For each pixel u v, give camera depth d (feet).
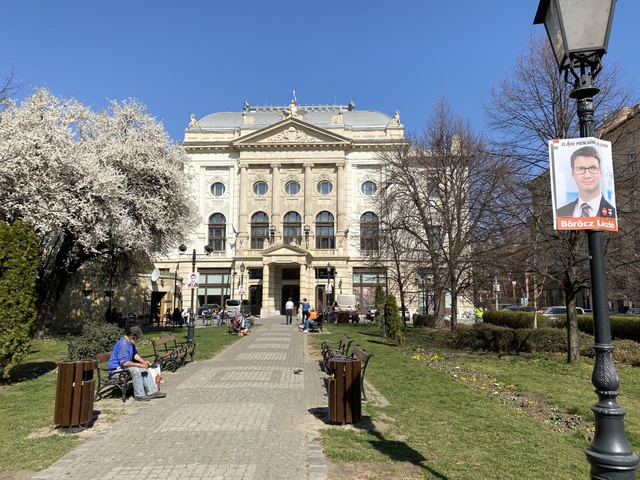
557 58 13.28
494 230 54.49
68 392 23.16
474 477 17.22
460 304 161.27
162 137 94.38
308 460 18.85
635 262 45.44
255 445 20.71
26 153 66.95
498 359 51.67
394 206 98.27
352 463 18.57
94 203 72.95
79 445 20.85
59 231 74.95
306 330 89.35
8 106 73.56
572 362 48.55
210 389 33.42
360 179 179.83
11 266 36.42
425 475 17.37
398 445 20.75
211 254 176.35
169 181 90.89
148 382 30.09
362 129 183.83
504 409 28.43
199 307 170.71
